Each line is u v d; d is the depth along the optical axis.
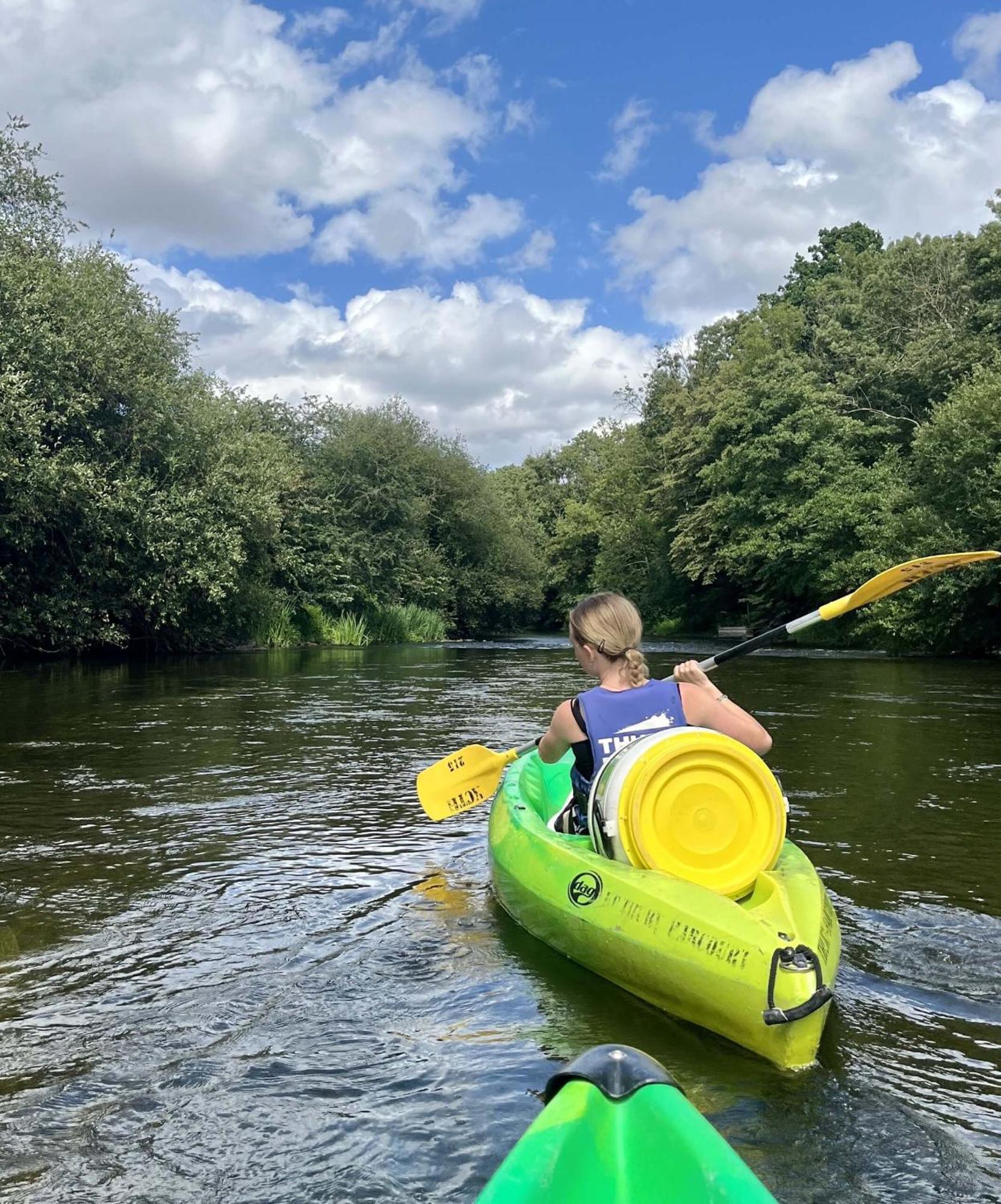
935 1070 2.35
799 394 25.84
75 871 4.13
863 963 3.07
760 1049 2.38
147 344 19.03
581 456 60.75
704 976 2.49
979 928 3.38
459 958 3.13
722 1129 2.07
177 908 3.67
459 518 36.75
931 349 24.95
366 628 29.16
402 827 4.93
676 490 33.19
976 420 18.11
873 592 4.23
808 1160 1.96
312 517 29.08
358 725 8.62
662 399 37.44
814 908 2.66
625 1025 2.60
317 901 3.75
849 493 23.83
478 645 28.12
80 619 18.03
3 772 6.33
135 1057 2.47
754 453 25.78
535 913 3.22
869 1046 2.48
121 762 6.73
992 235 24.94
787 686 11.99
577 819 3.62
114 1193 1.91
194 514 18.73
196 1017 2.70
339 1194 1.89
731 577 30.08
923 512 18.83
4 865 4.22
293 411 31.50
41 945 3.28
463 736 8.00
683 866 2.86
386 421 32.25
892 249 32.81
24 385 15.90
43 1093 2.30
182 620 20.88
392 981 2.94
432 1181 1.93
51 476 15.99
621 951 2.76
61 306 17.41
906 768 6.32
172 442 19.23
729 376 31.97
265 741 7.69
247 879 4.03
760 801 2.86
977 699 10.41
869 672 14.41
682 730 2.93
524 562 39.78
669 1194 1.22
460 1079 2.32
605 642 3.32
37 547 18.31
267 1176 1.96
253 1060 2.45
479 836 4.74
